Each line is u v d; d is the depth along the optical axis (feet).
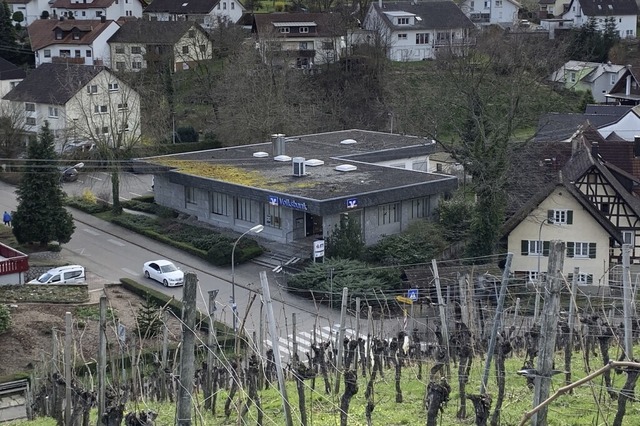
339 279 229.25
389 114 387.55
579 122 360.07
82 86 371.97
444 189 273.33
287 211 262.88
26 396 156.04
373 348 147.23
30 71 450.71
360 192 257.14
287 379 148.25
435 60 435.94
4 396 172.55
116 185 308.60
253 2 609.83
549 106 352.90
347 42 461.37
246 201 276.21
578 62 495.41
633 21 588.09
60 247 277.44
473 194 300.81
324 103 409.49
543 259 248.93
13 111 372.58
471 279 178.70
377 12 512.63
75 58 492.13
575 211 244.63
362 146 327.67
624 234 255.29
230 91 376.27
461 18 520.83
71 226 276.62
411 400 126.93
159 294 233.35
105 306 116.37
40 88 382.83
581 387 120.67
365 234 260.62
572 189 244.42
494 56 354.95
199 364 156.66
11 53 513.45
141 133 329.72
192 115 422.41
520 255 250.57
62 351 180.96
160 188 308.19
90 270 258.37
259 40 433.48
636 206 257.75
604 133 354.95
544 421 91.04
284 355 192.75
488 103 305.53
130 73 421.18
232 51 449.48
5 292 230.68
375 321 212.84
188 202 298.15
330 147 327.47
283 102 375.04
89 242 284.20
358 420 116.67
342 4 569.64
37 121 378.94
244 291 240.12
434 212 274.98
